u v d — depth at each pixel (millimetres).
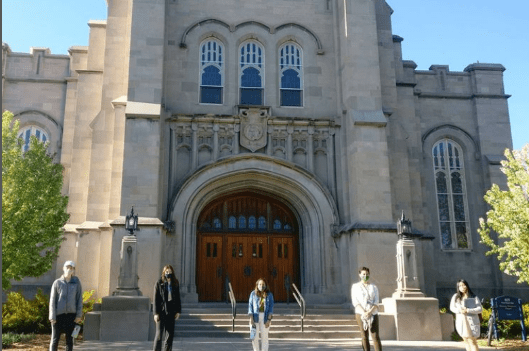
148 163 19328
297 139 21953
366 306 10383
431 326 17016
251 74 23031
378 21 25125
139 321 15953
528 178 15430
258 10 23547
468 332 10719
